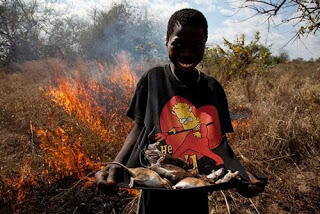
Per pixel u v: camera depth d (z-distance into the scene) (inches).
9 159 171.0
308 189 142.7
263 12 179.9
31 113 232.2
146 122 69.1
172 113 68.2
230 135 184.4
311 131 183.0
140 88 72.7
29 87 353.4
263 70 362.0
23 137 198.8
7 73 653.9
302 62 995.3
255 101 256.4
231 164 63.6
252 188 60.0
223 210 132.4
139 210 74.7
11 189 140.4
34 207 132.1
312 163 161.5
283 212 131.6
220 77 339.6
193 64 65.0
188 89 68.9
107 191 59.3
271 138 175.2
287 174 153.5
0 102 262.4
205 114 68.1
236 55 356.2
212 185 57.0
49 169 157.2
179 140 66.7
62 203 134.8
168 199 68.2
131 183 58.1
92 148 159.8
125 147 70.8
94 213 130.5
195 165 64.9
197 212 68.2
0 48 861.8
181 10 64.7
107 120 197.2
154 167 61.4
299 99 247.0
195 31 62.6
